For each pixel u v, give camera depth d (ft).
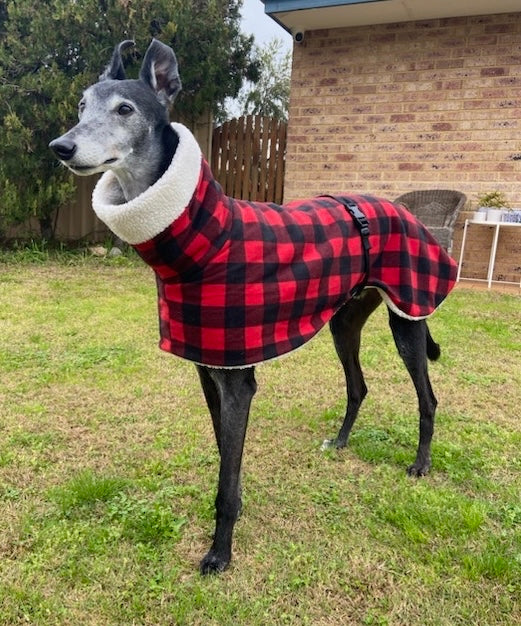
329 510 8.05
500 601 6.34
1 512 7.77
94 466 9.09
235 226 6.57
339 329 9.68
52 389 12.10
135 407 11.35
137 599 6.28
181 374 13.17
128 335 15.92
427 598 6.39
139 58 27.45
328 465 9.34
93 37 26.68
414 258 8.68
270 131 29.53
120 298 20.12
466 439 10.25
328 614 6.18
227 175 30.63
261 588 6.56
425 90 25.44
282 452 9.76
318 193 28.04
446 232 22.20
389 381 13.11
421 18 24.97
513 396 12.34
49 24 26.14
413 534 7.38
